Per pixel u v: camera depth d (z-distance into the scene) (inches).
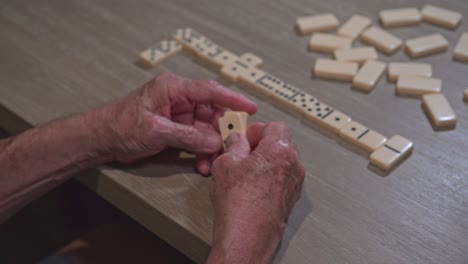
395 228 37.9
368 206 38.6
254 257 35.9
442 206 38.6
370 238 37.7
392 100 42.8
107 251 44.1
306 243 37.5
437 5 47.5
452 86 43.2
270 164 36.9
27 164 39.4
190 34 45.7
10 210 40.1
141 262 43.8
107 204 51.7
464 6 47.4
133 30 46.2
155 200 38.7
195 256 38.5
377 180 39.5
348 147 40.7
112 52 44.9
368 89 43.2
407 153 40.3
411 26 46.5
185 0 48.2
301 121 41.8
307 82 43.6
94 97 42.6
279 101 42.6
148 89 39.6
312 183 39.4
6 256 50.9
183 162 40.0
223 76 43.8
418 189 39.1
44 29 46.1
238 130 39.0
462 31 46.1
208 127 40.8
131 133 38.7
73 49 45.0
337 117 41.5
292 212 38.4
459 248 37.4
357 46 45.6
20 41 45.4
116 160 40.0
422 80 43.0
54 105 42.2
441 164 40.0
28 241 51.4
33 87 43.0
